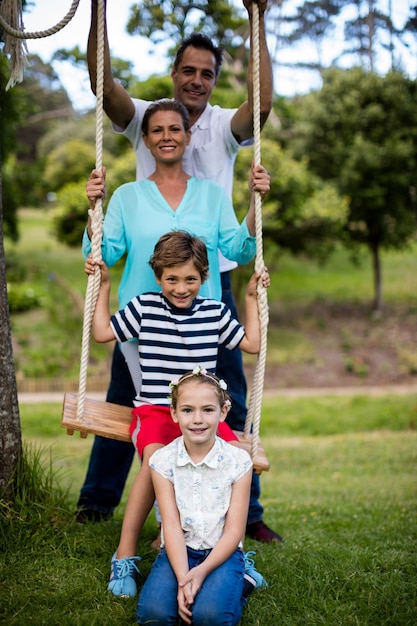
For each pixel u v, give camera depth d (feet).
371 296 64.34
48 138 89.15
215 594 7.86
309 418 34.65
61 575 9.44
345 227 55.57
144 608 8.06
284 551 11.12
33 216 118.93
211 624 7.73
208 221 10.87
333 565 10.23
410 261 74.69
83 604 8.74
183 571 8.06
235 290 45.50
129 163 45.65
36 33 10.23
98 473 12.07
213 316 9.91
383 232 55.67
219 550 8.21
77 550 10.18
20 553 9.85
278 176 47.06
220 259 11.87
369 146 51.52
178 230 10.37
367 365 49.65
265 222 47.37
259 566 10.27
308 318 58.85
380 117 51.67
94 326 9.98
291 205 48.39
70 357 45.60
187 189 10.96
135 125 12.12
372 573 9.93
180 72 11.98
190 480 8.69
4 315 10.43
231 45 31.07
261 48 10.93
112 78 11.24
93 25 10.75
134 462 25.53
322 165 54.90
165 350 9.76
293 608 9.00
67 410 10.18
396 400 37.86
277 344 53.11
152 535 11.53
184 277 9.52
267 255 63.36
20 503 10.43
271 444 29.17
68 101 51.13
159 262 9.53
